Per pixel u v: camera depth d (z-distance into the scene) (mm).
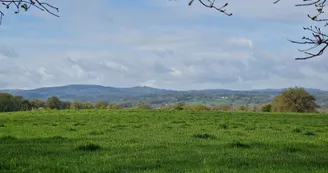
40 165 14031
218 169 13023
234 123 36188
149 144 19984
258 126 33688
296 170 13258
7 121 39344
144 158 15672
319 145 20781
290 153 17750
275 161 15164
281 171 13039
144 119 41156
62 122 37844
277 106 94625
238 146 19625
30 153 17125
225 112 55781
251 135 26078
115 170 13094
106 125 34031
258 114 52781
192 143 20750
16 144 20438
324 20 6082
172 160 15188
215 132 27766
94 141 21688
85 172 12953
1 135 25766
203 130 29422
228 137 24312
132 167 13789
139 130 29234
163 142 21031
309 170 13406
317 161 15242
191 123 36219
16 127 32469
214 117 44938
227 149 18438
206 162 14625
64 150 18062
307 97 91688
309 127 33594
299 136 25797
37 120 40594
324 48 6051
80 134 26422
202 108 90688
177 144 20297
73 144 20297
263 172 12867
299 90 93000
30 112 57344
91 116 46312
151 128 30891
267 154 17094
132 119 41219
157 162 14820
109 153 17156
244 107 96688
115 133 27031
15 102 100938
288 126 34031
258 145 20250
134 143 20688
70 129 29969
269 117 47125
